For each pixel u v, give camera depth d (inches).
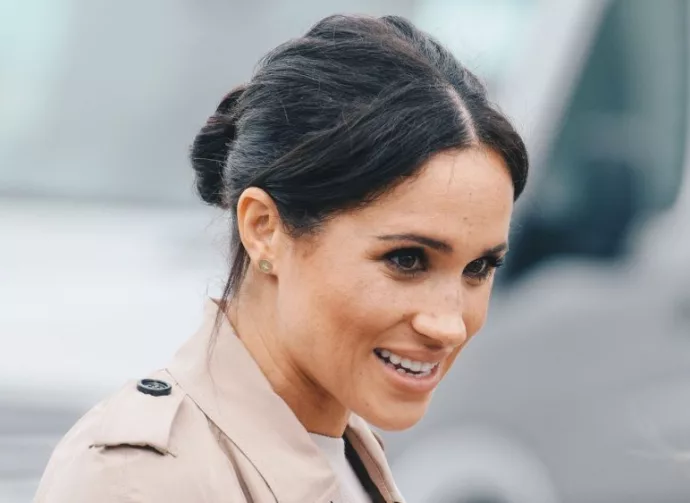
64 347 507.8
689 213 535.2
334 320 201.8
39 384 493.7
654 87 553.3
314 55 204.5
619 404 521.7
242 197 207.0
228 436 204.5
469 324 208.4
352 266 199.0
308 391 217.2
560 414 522.9
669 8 557.6
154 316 528.1
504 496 522.6
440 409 529.0
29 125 585.6
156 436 194.4
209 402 206.8
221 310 216.7
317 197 199.0
